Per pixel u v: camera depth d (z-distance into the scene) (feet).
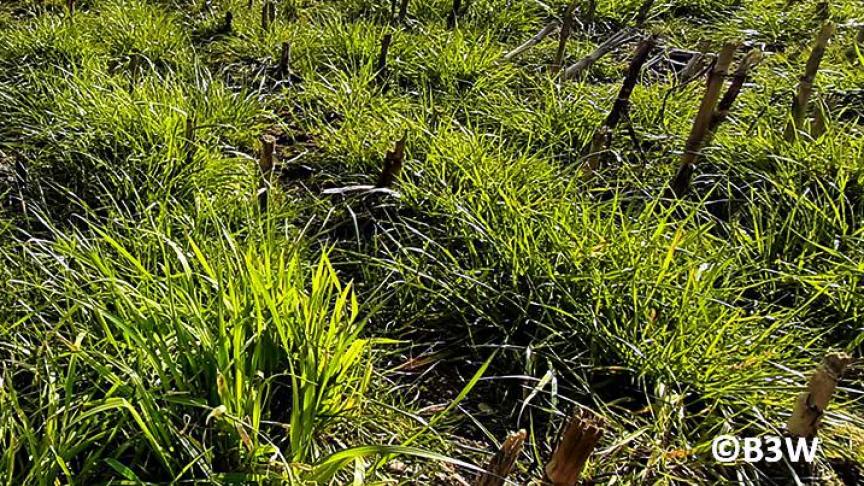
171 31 16.69
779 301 8.94
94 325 7.07
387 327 8.28
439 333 8.47
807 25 18.25
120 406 5.69
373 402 6.73
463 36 16.10
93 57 14.46
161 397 5.78
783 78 14.34
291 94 14.23
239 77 15.34
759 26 18.42
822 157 10.50
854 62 15.31
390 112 12.41
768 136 11.54
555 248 8.47
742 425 7.18
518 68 15.72
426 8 18.54
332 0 19.88
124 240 8.44
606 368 7.67
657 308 7.82
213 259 7.54
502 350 8.00
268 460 5.94
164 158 10.30
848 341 8.29
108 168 10.07
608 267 8.32
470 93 13.66
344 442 6.65
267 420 6.37
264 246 7.02
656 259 8.34
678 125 12.51
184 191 10.05
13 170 11.03
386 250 9.14
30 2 19.11
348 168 11.53
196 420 6.15
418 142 11.43
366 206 10.55
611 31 18.65
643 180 11.20
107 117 11.01
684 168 10.47
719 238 9.47
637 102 12.94
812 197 10.30
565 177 10.55
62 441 5.65
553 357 7.88
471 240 9.20
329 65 14.83
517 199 9.70
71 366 5.89
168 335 6.45
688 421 7.34
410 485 6.51
